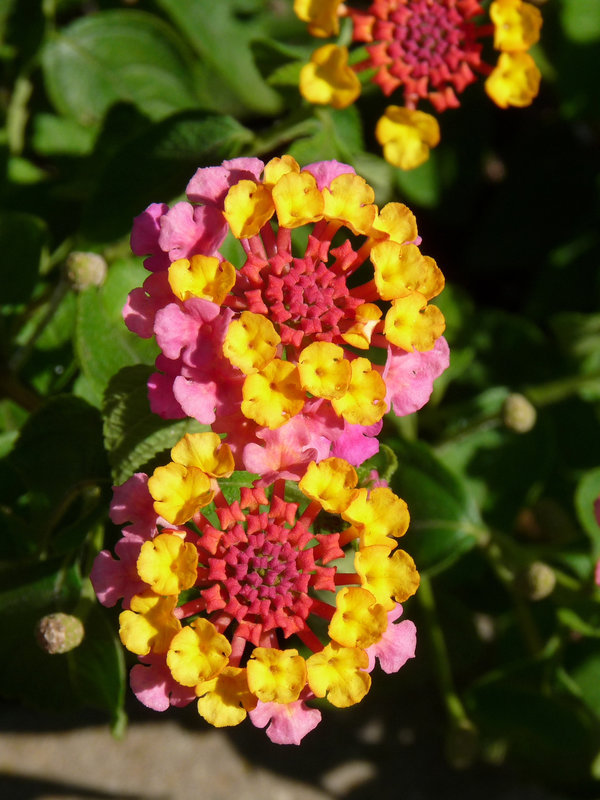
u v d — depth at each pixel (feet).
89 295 0.88
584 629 1.02
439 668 1.05
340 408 0.76
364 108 1.17
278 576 0.77
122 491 0.77
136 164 0.95
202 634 0.74
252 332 0.75
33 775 1.13
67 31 1.11
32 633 0.91
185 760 1.16
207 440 0.76
